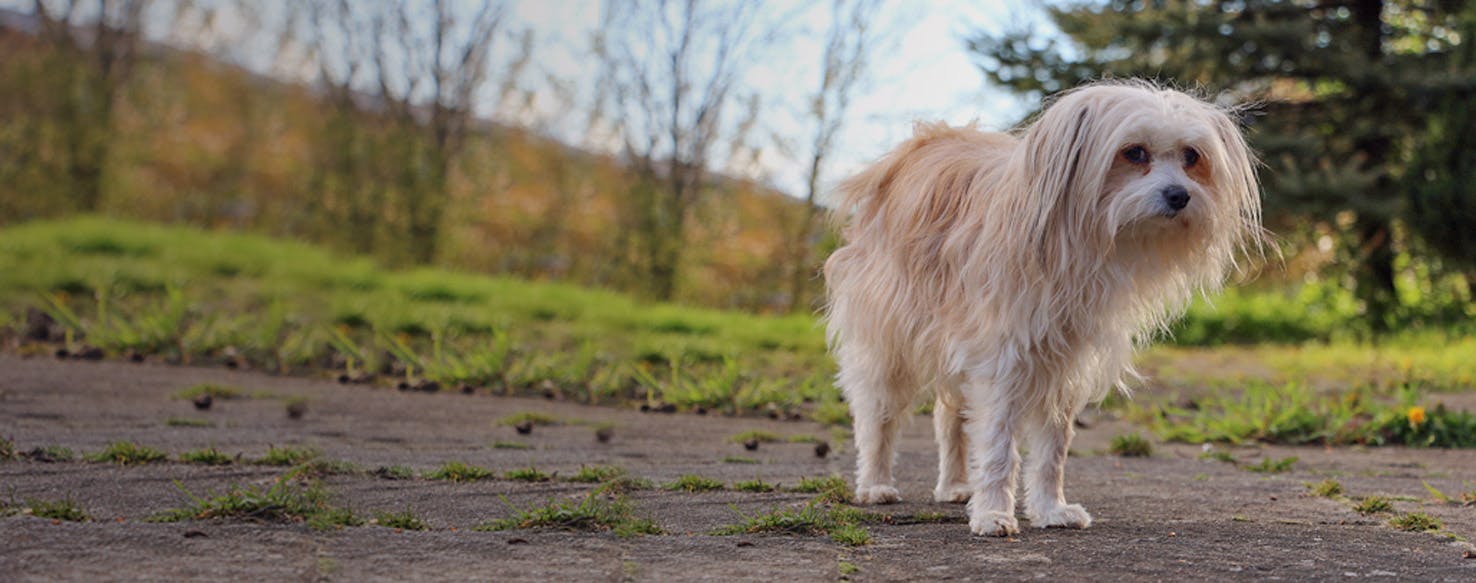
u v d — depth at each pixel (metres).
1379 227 15.40
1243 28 14.45
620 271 14.34
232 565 2.80
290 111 13.73
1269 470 5.55
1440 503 4.36
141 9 14.38
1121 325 3.87
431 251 13.56
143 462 4.32
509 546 3.18
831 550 3.29
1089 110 3.54
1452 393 8.90
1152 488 4.78
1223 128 3.77
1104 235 3.55
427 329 9.46
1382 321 14.98
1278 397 7.92
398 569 2.86
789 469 5.11
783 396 7.71
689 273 14.80
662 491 4.35
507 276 13.74
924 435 6.71
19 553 2.78
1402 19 16.45
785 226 14.81
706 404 7.62
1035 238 3.56
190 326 8.80
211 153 14.20
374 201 13.32
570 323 11.12
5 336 8.37
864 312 4.36
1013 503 3.75
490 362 8.08
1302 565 3.22
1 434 4.90
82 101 14.23
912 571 3.06
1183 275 3.81
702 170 14.81
